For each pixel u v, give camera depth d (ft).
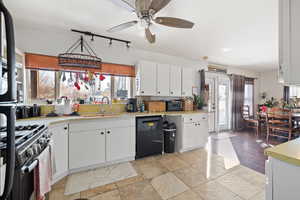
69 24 7.03
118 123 7.67
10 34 2.07
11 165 2.09
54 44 7.93
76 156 6.68
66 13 6.09
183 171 6.98
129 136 8.00
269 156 2.78
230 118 15.74
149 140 8.63
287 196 2.55
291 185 2.49
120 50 9.70
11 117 2.09
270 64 14.71
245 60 13.21
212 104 14.74
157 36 8.21
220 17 6.26
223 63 14.35
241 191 5.50
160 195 5.32
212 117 14.76
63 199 5.11
